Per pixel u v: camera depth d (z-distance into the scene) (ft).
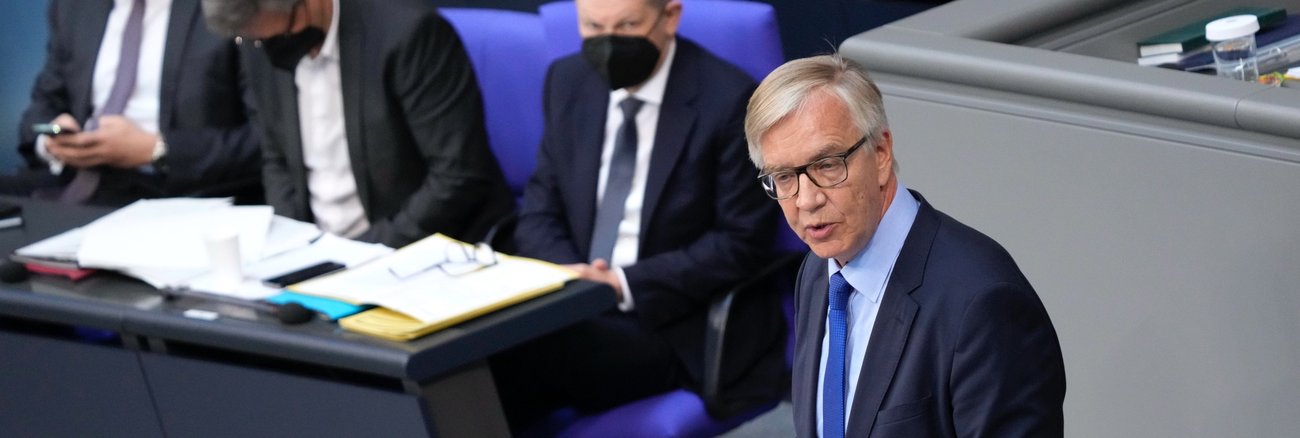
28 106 45.52
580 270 31.07
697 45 31.50
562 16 33.83
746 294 31.07
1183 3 26.43
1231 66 24.27
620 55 30.71
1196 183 19.97
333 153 35.40
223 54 39.63
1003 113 21.83
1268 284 19.66
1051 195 21.62
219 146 38.86
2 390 31.53
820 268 19.43
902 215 17.92
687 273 30.53
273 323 26.16
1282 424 20.24
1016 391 16.96
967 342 16.98
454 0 45.19
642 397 31.09
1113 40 25.70
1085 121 20.92
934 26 23.82
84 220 34.04
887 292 17.75
